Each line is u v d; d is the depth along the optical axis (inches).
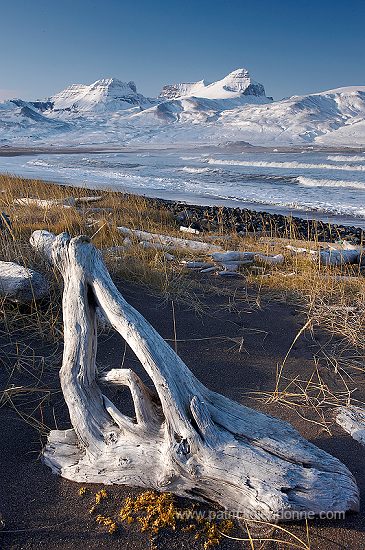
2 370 148.7
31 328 173.0
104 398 105.0
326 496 88.7
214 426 92.6
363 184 1023.6
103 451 100.3
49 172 1489.9
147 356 98.0
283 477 87.9
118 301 104.9
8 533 91.4
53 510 96.7
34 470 107.7
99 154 3329.2
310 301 217.8
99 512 95.7
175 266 269.7
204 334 182.1
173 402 94.1
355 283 246.1
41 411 126.7
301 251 322.7
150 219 482.9
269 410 132.1
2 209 393.7
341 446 116.3
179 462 91.3
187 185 1080.8
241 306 214.7
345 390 144.1
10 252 229.0
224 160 2018.9
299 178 1187.3
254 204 781.3
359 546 87.0
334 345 175.6
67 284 109.6
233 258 291.1
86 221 364.5
